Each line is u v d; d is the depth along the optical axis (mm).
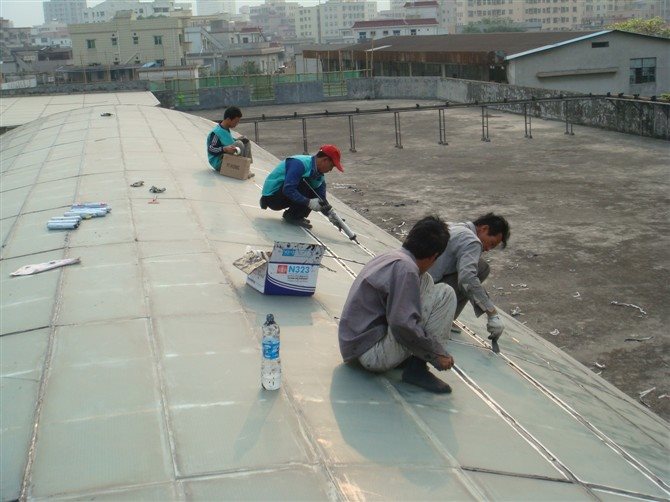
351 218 11195
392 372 4652
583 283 10273
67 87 38594
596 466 4211
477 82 33188
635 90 34969
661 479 4344
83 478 3277
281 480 3301
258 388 4195
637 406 6449
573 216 13828
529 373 5738
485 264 5617
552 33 41500
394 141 24906
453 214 14508
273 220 8695
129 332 4961
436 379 4523
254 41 116625
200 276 6203
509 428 4352
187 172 10852
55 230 7645
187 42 84438
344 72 40469
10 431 3709
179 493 3160
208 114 36156
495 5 167750
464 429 4117
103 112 18531
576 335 8617
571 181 16906
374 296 4281
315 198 8250
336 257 7699
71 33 74688
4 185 11156
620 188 15906
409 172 19203
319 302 5883
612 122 24016
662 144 20969
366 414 4035
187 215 8289
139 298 5613
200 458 3443
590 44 34094
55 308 5422
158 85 38750
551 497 3602
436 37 51688
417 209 15062
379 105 35969
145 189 9500
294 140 26359
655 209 13992
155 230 7582
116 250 6887
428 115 31562
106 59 75375
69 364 4469
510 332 7238
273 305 5695
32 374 4355
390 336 4281
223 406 3963
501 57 33969
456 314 5953
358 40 113125
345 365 4664
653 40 34312
